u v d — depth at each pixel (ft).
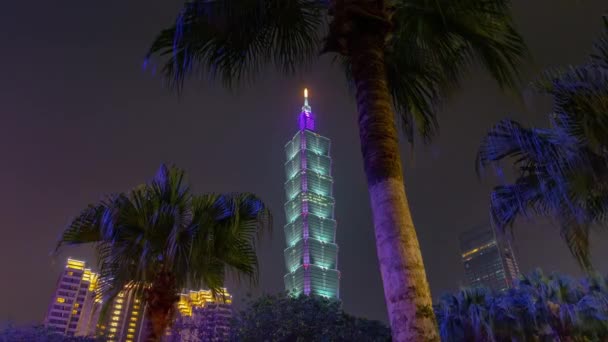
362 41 20.08
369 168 17.35
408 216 16.15
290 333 197.67
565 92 24.72
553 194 29.99
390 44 23.73
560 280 91.04
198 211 38.04
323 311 214.90
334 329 203.31
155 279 35.35
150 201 36.55
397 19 22.65
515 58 21.08
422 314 13.93
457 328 91.09
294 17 22.85
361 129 18.47
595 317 80.64
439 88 24.89
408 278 14.58
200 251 36.65
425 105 25.31
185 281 37.19
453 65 23.84
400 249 15.20
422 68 25.41
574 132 26.45
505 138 30.81
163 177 38.37
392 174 16.87
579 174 26.94
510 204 35.01
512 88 21.12
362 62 19.62
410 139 24.41
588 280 88.48
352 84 27.02
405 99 25.50
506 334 88.84
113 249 35.17
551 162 28.17
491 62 21.80
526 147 29.12
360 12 20.12
